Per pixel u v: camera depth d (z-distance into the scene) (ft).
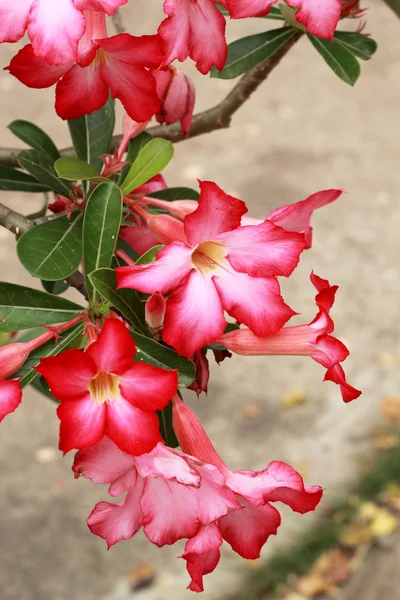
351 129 11.62
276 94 12.51
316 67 13.24
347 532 6.30
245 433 7.54
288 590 6.02
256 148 11.16
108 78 1.92
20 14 1.79
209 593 6.14
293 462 7.18
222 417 7.70
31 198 10.22
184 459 1.84
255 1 1.93
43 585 6.46
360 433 7.30
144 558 6.61
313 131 11.57
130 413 1.77
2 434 7.68
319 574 6.06
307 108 12.13
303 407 7.74
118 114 9.28
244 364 8.21
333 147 11.22
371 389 7.82
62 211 2.30
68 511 7.02
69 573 6.54
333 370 1.95
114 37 1.85
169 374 1.77
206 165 10.82
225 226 1.86
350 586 5.95
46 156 2.33
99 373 1.78
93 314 2.04
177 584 6.32
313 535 6.30
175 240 1.94
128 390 1.77
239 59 2.52
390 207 10.11
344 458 7.07
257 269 1.91
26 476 7.31
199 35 1.94
